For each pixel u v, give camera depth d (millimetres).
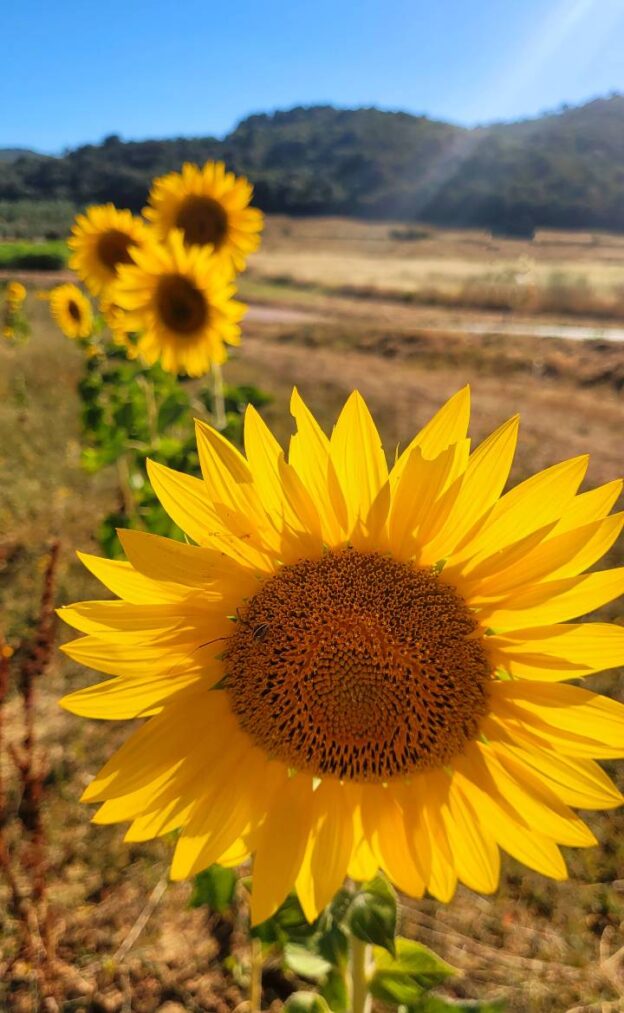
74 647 1949
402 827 1861
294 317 34000
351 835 1860
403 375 20031
